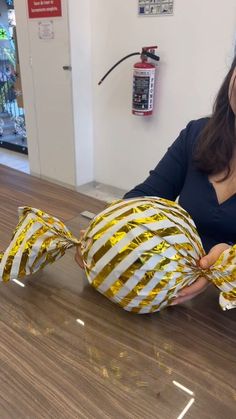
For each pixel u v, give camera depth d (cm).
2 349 60
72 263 82
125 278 59
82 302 70
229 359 59
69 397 52
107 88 259
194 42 209
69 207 114
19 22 265
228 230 94
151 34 224
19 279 76
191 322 66
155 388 53
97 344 61
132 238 58
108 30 242
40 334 63
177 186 106
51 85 267
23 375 55
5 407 50
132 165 270
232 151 92
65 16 237
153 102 238
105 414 49
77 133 272
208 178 97
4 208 113
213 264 63
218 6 193
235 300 60
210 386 54
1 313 68
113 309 69
